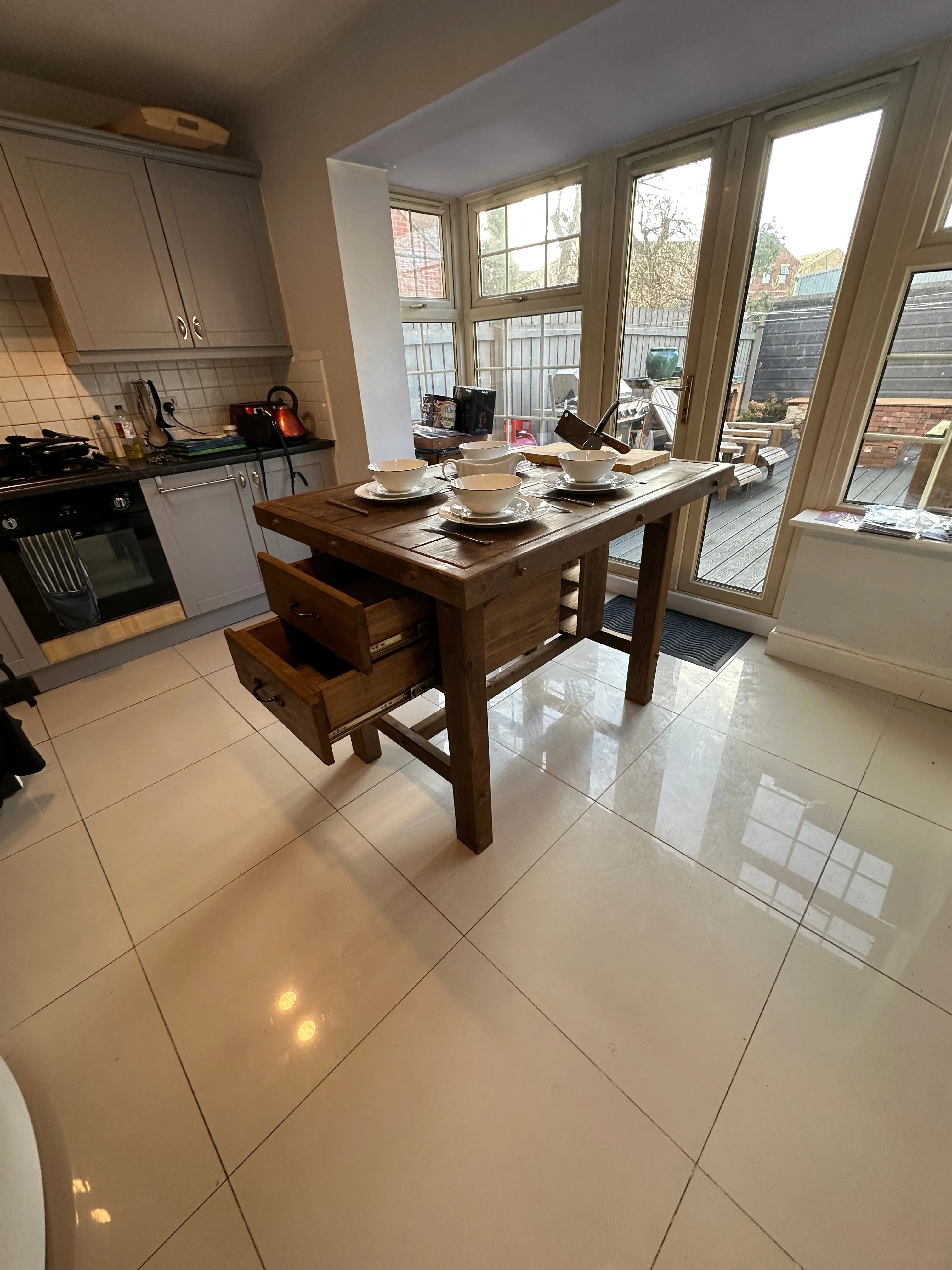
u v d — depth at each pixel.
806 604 2.19
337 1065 1.07
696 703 2.06
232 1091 1.04
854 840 1.49
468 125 1.99
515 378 3.21
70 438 2.23
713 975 1.19
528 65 1.61
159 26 1.89
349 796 1.73
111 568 2.36
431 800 1.70
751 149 1.94
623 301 2.51
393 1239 0.85
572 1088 1.02
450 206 2.99
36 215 2.05
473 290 3.17
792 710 2.00
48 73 2.18
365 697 1.19
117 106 2.42
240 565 2.77
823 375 2.04
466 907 1.36
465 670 1.20
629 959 1.23
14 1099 0.96
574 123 2.03
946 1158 0.92
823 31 1.47
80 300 2.22
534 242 2.79
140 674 2.44
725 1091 1.00
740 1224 0.85
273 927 1.33
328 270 2.49
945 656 1.93
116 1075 1.06
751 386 2.30
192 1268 0.84
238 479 2.65
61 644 2.28
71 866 1.51
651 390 2.63
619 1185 0.90
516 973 1.21
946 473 1.93
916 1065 1.03
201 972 1.24
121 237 2.26
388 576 1.12
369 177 2.40
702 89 1.78
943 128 1.60
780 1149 0.93
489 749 1.47
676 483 1.55
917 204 1.70
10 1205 0.81
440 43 1.70
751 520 3.02
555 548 1.13
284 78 2.23
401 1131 0.97
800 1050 1.06
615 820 1.58
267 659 1.24
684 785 1.69
